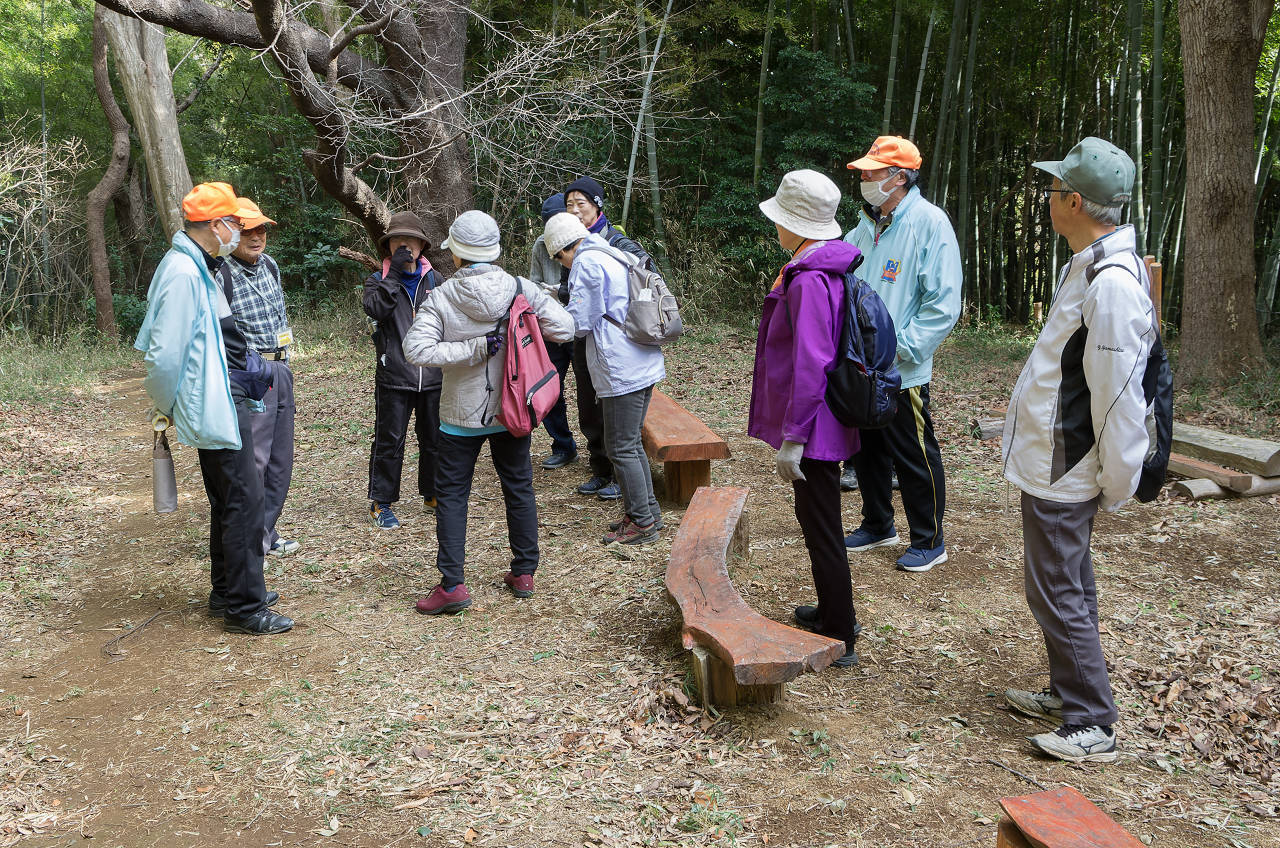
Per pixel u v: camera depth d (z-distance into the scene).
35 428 8.12
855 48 15.07
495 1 12.97
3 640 3.91
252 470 3.85
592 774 2.79
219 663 3.63
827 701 3.18
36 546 5.10
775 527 4.90
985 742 2.91
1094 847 1.93
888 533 4.47
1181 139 14.07
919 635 3.63
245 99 17.47
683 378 9.01
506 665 3.52
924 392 4.13
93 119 17.38
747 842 2.46
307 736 3.07
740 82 14.94
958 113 15.05
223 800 2.74
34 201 13.77
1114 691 3.20
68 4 15.61
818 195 3.14
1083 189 2.64
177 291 3.60
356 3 9.78
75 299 16.16
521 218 12.51
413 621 3.95
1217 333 8.34
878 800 2.62
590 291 4.32
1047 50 15.33
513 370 3.73
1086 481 2.71
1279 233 11.82
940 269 4.07
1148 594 3.99
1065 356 2.70
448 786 2.76
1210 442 5.61
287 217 16.38
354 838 2.54
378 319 4.90
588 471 6.06
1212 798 2.62
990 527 4.78
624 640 3.68
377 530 5.10
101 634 3.96
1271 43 13.04
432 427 5.17
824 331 3.03
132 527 5.47
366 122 9.29
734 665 2.77
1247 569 4.23
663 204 13.35
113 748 3.04
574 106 11.34
